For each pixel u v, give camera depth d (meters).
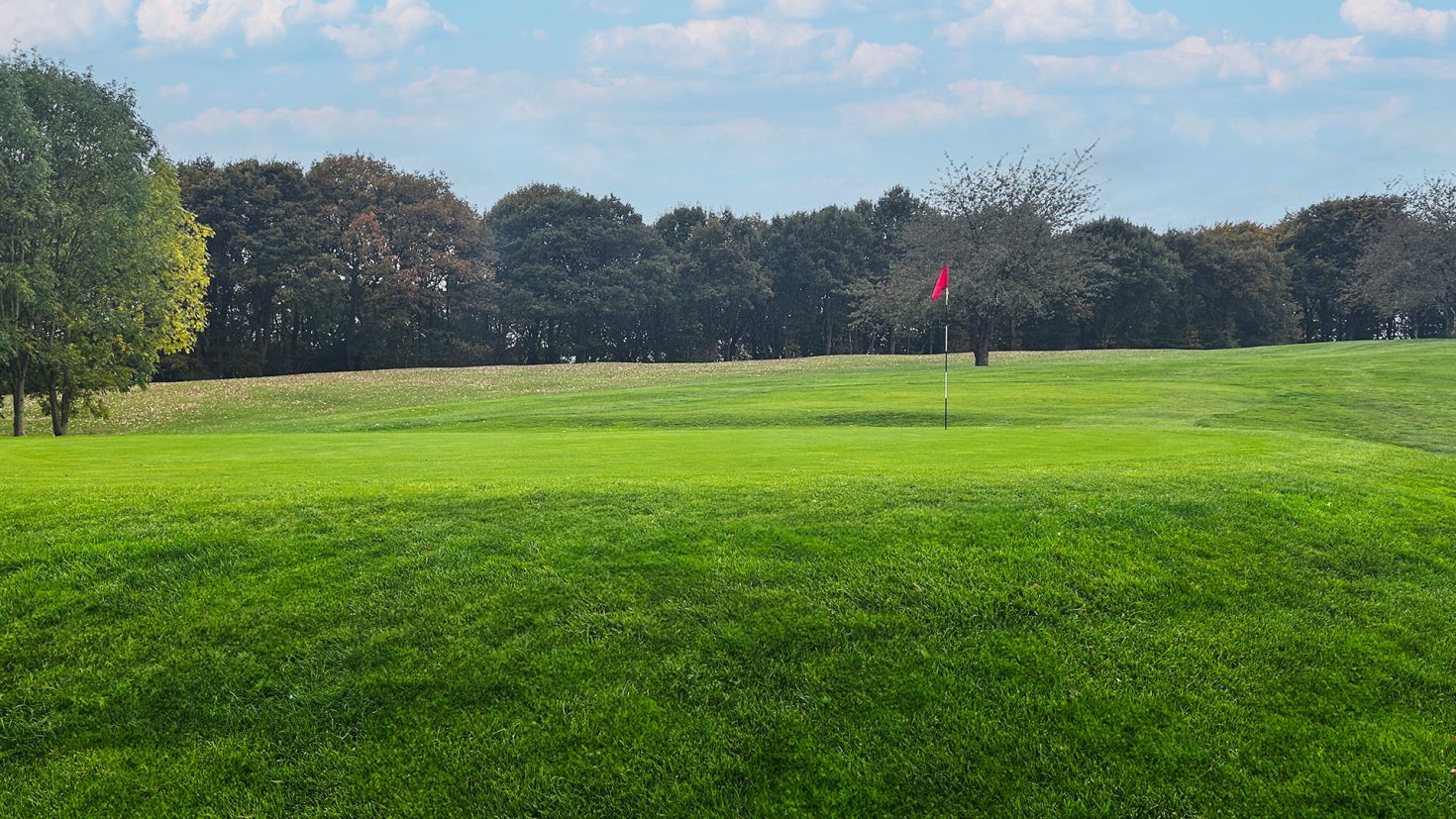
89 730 5.15
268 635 5.85
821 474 9.68
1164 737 4.98
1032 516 7.63
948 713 5.15
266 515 7.70
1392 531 7.93
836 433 16.41
